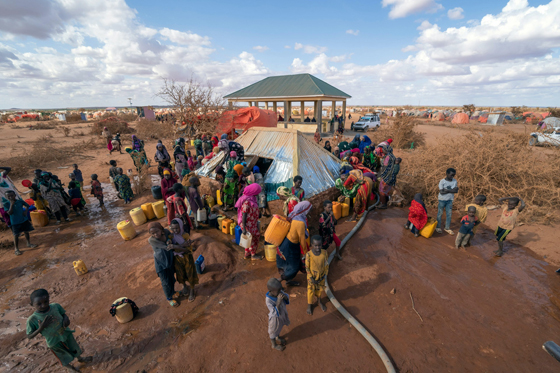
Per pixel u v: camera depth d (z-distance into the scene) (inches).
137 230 300.0
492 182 337.7
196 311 177.6
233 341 152.9
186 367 138.2
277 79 1186.6
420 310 172.4
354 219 307.3
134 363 141.4
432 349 144.6
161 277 173.6
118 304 167.6
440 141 437.7
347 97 1178.6
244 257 238.8
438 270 212.8
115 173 402.0
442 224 300.4
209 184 335.6
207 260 227.9
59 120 2121.1
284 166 310.0
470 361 137.2
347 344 149.4
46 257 251.3
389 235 272.8
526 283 194.9
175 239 177.5
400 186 394.0
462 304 176.2
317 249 160.1
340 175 342.0
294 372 133.8
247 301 184.7
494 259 226.2
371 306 177.6
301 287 201.0
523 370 131.6
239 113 719.7
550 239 247.4
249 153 354.6
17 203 252.7
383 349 145.2
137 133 1116.5
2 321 174.9
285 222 187.5
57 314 130.4
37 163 604.4
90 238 286.8
